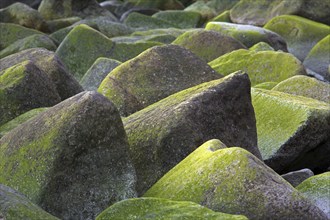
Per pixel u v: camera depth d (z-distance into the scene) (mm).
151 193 9109
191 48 20344
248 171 8453
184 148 10266
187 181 8828
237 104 11008
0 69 15367
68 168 9008
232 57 18453
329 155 12750
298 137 12328
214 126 10648
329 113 12469
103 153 9156
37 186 8953
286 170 12570
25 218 7820
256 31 22953
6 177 9281
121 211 8180
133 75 13891
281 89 14797
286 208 8250
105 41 21094
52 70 14562
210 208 8438
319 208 8859
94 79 17484
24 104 13078
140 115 11016
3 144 9781
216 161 8734
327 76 21797
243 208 8320
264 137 12680
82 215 8977
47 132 9227
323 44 22406
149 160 10242
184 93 11250
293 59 17688
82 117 9094
